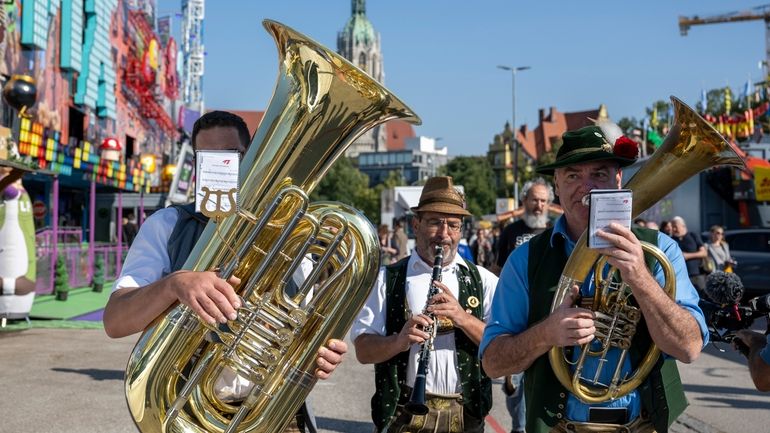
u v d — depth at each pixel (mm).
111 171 21484
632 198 2230
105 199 29750
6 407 5703
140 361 2117
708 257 12203
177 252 2385
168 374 2121
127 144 27312
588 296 2422
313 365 2193
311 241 2139
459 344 3309
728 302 2688
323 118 2225
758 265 14641
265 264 2098
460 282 3496
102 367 7328
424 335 3105
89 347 8453
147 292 2062
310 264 2523
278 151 2184
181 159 12492
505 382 4848
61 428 5168
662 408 2434
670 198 18906
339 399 6434
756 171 16453
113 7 23531
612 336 2320
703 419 5949
